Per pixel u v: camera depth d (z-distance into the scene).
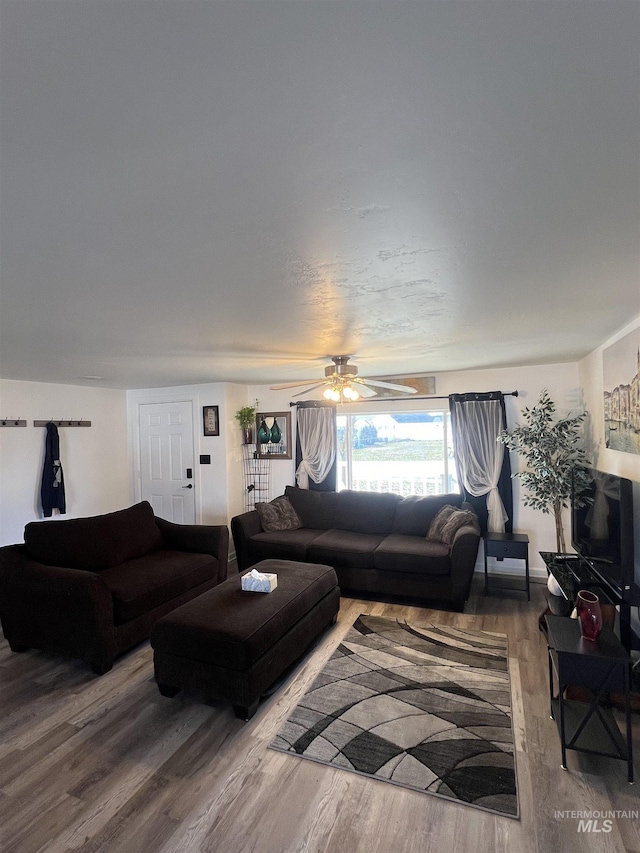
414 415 5.18
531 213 1.22
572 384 4.38
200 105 0.77
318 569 3.43
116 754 2.11
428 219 1.24
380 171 0.99
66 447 5.15
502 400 4.60
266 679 2.46
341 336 2.74
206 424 5.52
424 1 0.58
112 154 0.90
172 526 4.28
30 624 3.04
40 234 1.27
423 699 2.51
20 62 0.66
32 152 0.88
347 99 0.76
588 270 1.68
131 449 5.96
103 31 0.61
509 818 1.73
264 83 0.72
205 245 1.37
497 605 3.91
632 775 1.92
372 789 1.88
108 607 2.90
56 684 2.74
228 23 0.60
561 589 2.87
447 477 5.05
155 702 2.53
